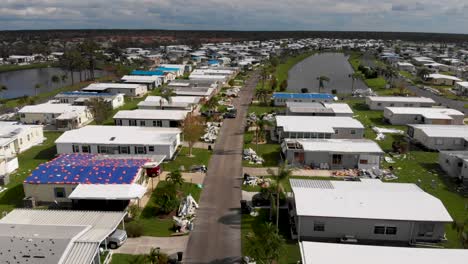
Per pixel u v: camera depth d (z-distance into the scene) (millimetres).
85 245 30156
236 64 193625
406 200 38875
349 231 36969
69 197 40562
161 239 37469
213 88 117812
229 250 35688
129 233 37812
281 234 38594
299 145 59469
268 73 159375
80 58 159000
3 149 59000
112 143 58438
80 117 81625
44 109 84438
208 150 64625
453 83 141625
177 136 63969
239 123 82750
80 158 52156
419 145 69312
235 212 43062
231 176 53438
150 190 48594
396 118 83875
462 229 35312
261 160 59438
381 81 150750
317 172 55594
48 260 28156
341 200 38750
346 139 65125
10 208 44188
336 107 87125
